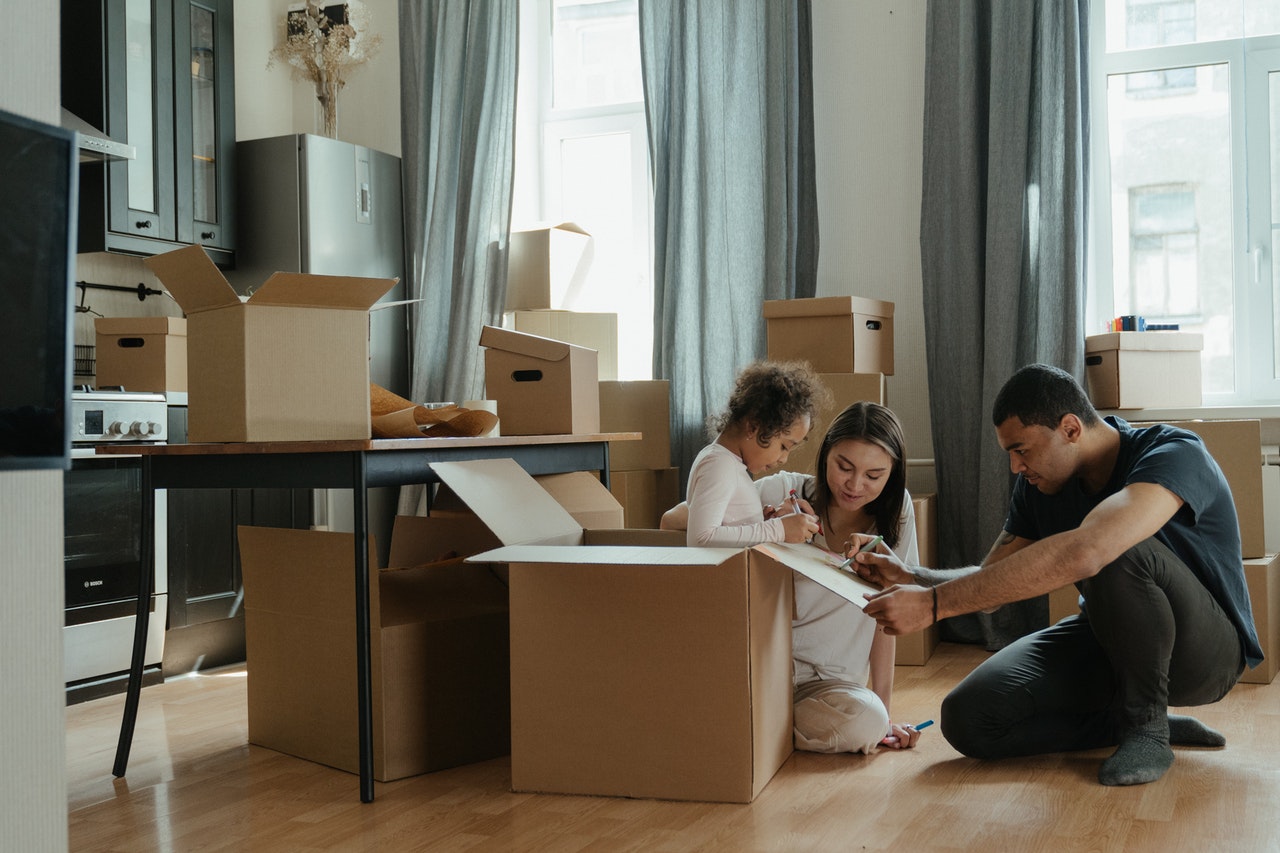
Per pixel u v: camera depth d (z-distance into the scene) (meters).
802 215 3.82
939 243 3.60
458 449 2.28
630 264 4.38
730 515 2.19
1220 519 2.04
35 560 1.21
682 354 3.90
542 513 2.25
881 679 2.34
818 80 3.90
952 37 3.58
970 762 2.13
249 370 2.07
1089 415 2.02
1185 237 3.60
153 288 4.05
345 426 2.17
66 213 1.12
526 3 4.45
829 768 2.11
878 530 2.27
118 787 2.14
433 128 4.35
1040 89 3.43
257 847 1.78
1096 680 2.13
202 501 3.45
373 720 2.12
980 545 3.46
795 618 2.29
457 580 2.47
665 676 1.93
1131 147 3.66
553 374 2.64
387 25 4.61
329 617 2.22
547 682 2.00
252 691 2.44
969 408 3.53
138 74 3.68
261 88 4.46
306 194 3.97
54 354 1.11
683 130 3.89
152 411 3.29
